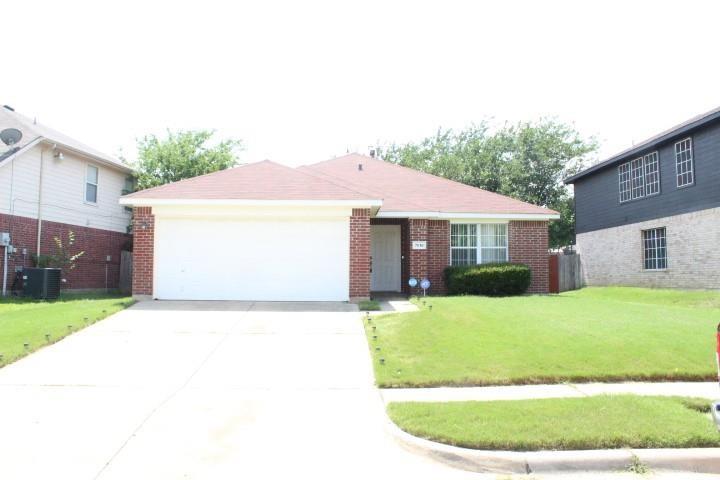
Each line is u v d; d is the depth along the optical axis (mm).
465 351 8695
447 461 5035
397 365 8234
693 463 4973
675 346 8766
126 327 10938
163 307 13125
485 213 17719
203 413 6324
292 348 9469
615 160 22828
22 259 17359
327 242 14438
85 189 20594
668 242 19734
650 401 6395
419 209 17172
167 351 9234
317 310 12930
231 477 4668
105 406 6535
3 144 17406
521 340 9141
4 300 15508
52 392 7074
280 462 5000
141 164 26000
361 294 14250
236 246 14422
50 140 18094
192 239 14414
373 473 4809
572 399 6570
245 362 8625
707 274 17656
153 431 5727
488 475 4828
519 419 5734
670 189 19656
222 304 13641
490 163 37625
